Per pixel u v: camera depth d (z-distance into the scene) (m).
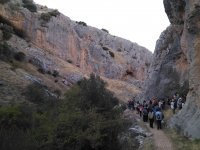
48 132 9.91
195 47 12.21
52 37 52.81
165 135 12.80
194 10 11.50
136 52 92.31
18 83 22.81
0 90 19.36
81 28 73.56
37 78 29.67
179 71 22.16
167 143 11.47
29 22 48.44
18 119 12.29
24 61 35.53
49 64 43.72
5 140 8.08
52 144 9.32
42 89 22.95
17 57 34.44
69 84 41.16
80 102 11.91
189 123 11.95
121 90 57.31
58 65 46.06
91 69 63.16
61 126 9.73
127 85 63.09
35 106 18.30
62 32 56.06
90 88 12.48
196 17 11.63
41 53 44.75
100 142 9.18
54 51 52.34
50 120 11.14
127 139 11.88
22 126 12.16
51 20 54.09
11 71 25.70
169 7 17.36
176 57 23.05
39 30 50.19
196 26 11.88
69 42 57.44
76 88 13.45
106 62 69.88
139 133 13.27
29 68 34.09
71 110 11.37
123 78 73.88
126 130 12.25
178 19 16.16
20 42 42.22
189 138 11.27
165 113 17.59
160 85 23.53
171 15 17.56
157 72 25.45
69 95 13.05
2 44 31.53
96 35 86.06
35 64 38.22
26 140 8.99
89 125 9.78
